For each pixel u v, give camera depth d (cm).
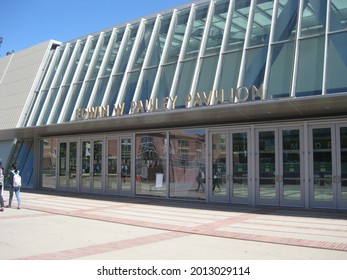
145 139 1947
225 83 1495
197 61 1620
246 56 1484
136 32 1967
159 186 1875
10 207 1563
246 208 1459
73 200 1819
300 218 1208
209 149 1694
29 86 2358
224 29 1608
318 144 1418
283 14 1473
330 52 1274
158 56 1802
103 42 2123
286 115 1460
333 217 1218
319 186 1407
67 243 871
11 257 740
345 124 1369
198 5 1778
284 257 736
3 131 2323
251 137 1572
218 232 993
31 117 2208
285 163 1488
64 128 2066
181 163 1795
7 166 2822
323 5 1377
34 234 982
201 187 1719
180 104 1589
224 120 1622
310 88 1270
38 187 2536
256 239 903
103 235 970
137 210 1443
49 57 2419
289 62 1365
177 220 1199
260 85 1388
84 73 2117
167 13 1886
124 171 2025
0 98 2547
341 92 1198
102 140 2141
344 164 1362
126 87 1833
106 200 1811
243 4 1616
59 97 2134
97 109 1838
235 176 1612
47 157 2508
